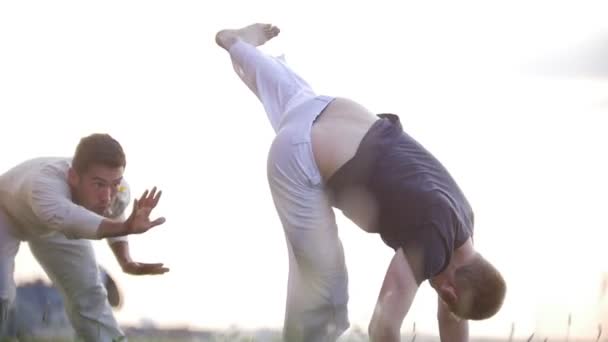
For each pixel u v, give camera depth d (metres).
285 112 6.70
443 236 6.07
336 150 6.37
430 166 6.34
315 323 6.62
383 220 6.21
